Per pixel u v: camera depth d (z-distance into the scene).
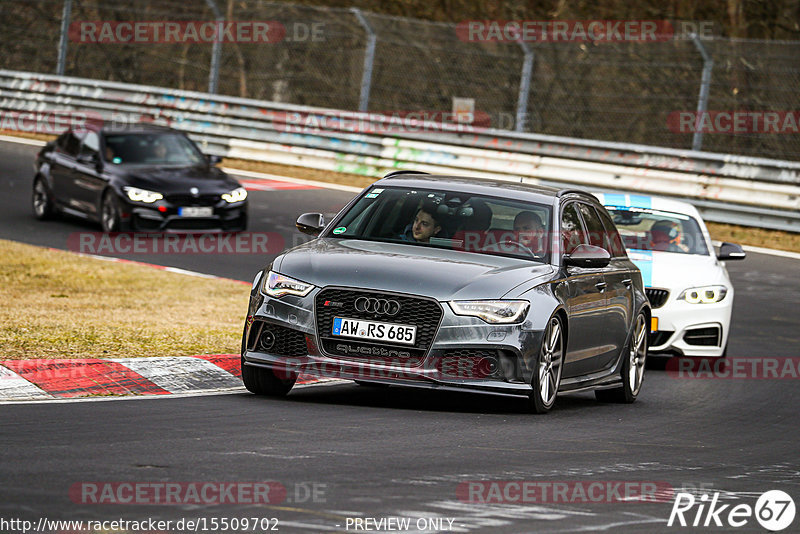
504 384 25.41
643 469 21.19
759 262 60.56
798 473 22.00
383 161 80.75
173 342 33.00
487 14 120.75
